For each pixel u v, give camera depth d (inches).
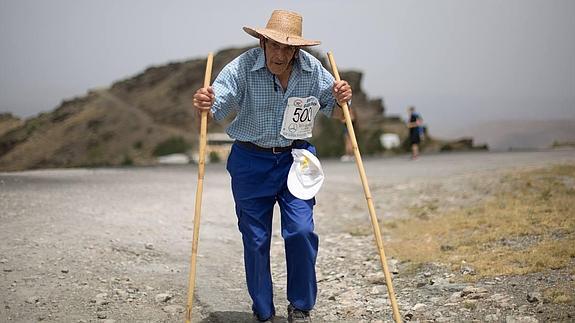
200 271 251.3
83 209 354.6
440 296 209.5
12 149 2282.2
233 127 185.9
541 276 211.3
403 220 347.3
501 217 305.7
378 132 1440.7
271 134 182.4
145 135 2186.3
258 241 186.7
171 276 242.1
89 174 586.9
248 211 186.7
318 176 185.5
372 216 176.9
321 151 1245.7
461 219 316.8
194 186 498.3
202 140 173.2
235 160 187.5
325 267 263.9
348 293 223.0
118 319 195.3
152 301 213.0
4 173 584.1
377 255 275.6
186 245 292.8
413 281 229.8
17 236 281.6
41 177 526.6
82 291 218.8
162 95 2470.5
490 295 200.2
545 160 613.6
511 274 218.4
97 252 266.7
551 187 364.8
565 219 284.2
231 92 178.4
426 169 625.0
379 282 234.2
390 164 750.5
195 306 209.8
